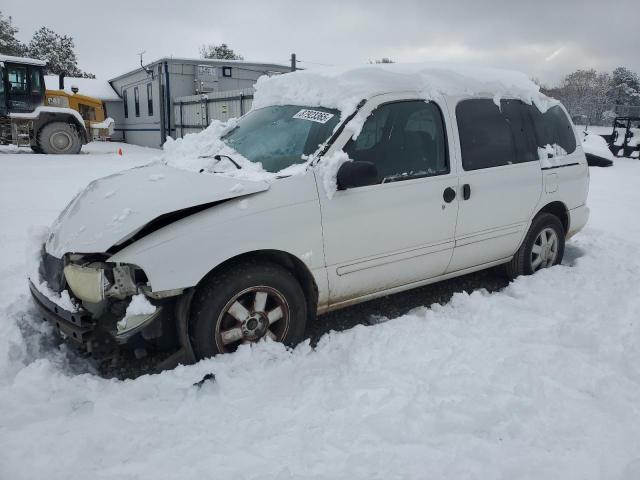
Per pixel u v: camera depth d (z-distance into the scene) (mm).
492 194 4312
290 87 4316
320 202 3414
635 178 13430
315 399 2885
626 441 2529
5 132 18969
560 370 3143
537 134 4805
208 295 3125
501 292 4566
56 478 2283
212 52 51031
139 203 3119
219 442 2518
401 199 3768
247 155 3859
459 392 2904
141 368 3334
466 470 2344
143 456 2424
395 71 4039
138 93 29656
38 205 8477
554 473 2324
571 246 6098
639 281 4434
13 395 2830
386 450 2469
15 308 3898
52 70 52219
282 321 3443
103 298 2941
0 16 47375
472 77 4441
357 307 4422
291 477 2270
